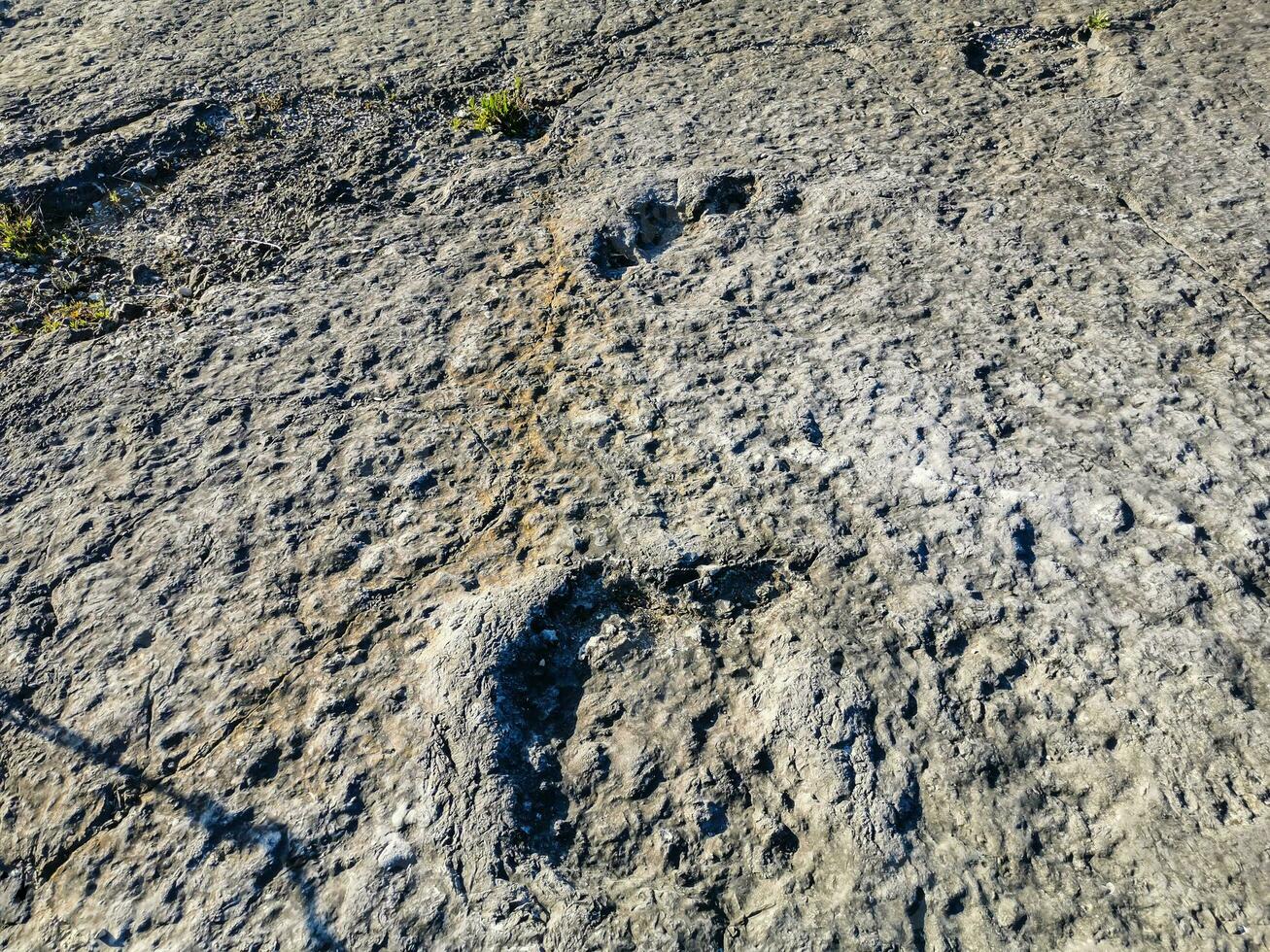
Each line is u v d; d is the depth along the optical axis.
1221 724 1.72
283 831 1.70
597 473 2.24
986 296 2.56
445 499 2.23
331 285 2.86
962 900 1.56
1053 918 1.54
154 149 3.48
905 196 2.88
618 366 2.48
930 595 1.95
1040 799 1.67
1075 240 2.70
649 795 1.72
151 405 2.52
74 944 1.60
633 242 2.89
